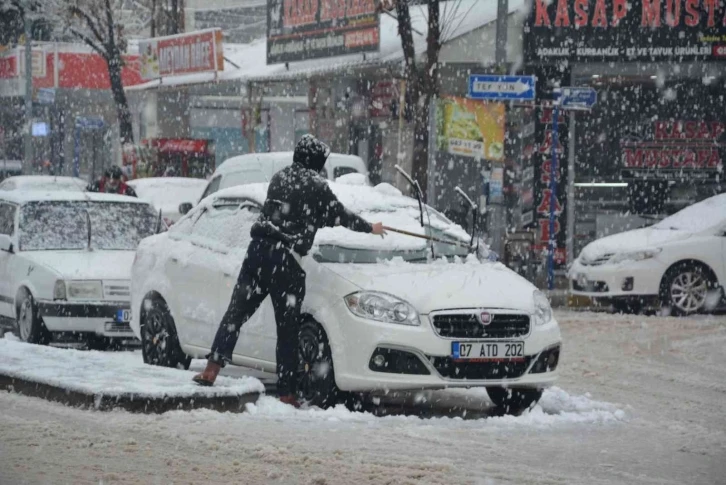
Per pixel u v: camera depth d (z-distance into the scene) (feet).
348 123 124.06
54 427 34.96
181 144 154.40
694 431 37.86
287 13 126.93
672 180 105.50
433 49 96.68
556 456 32.94
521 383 40.29
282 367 40.65
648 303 81.61
